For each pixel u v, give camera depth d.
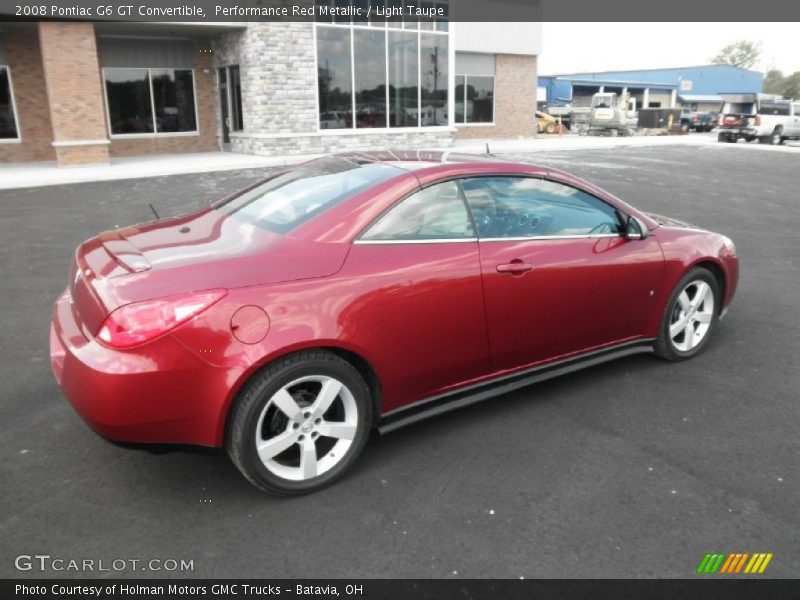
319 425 2.89
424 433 3.46
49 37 14.89
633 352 4.15
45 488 2.90
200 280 2.64
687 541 2.61
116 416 2.51
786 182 14.96
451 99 20.67
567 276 3.60
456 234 3.28
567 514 2.77
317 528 2.67
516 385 3.63
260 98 17.66
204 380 2.58
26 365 4.25
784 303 5.80
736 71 61.09
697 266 4.34
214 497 2.88
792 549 2.57
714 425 3.56
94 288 2.67
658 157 20.78
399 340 3.04
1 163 17.44
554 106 45.19
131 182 13.38
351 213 3.05
